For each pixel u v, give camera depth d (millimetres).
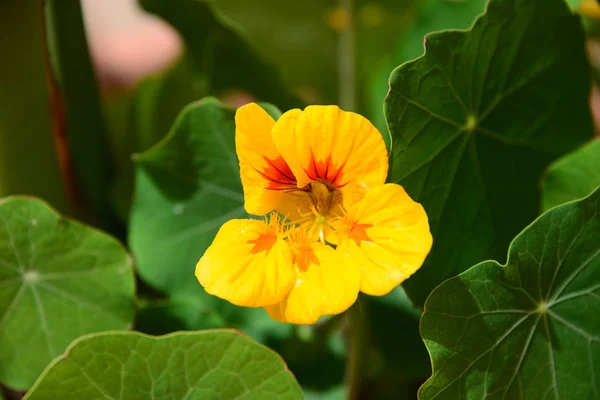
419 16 503
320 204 432
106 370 424
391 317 483
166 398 428
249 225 422
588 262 419
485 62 435
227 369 426
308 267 415
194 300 474
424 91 422
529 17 436
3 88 480
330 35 615
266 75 523
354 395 466
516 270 416
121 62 798
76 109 500
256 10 603
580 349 423
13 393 479
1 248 457
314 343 490
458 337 413
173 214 475
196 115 462
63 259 461
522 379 421
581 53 453
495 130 447
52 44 487
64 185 504
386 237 405
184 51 545
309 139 410
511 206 453
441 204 437
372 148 408
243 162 418
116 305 463
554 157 463
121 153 547
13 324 458
